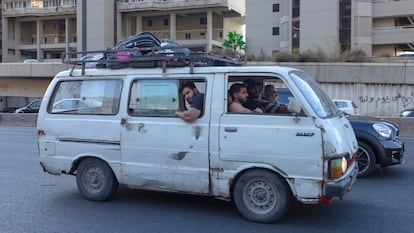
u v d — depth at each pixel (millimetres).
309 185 5172
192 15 76438
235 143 5504
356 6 50594
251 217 5520
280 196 5359
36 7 82562
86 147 6461
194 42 75000
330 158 5105
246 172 5512
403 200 6691
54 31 85438
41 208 6242
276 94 5730
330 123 5289
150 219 5684
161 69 6074
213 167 5645
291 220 5621
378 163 8391
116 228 5340
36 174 8797
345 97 31438
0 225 5480
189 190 5844
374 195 7012
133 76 6199
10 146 13672
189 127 5770
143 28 79062
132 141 6117
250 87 5738
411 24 50562
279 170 5305
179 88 5914
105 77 6398
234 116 5539
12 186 7699
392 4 50000
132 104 6176
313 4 52938
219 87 5664
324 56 36000
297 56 35938
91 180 6574
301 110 5250
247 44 63344
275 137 5312
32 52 88375
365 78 30797
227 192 5609
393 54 50031
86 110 6508
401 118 16688
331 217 5773
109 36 74750
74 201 6605
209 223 5504
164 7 73812
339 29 51500
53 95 6793
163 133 5914
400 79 29969
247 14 63469
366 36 50781
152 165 6000
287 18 55625
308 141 5164
